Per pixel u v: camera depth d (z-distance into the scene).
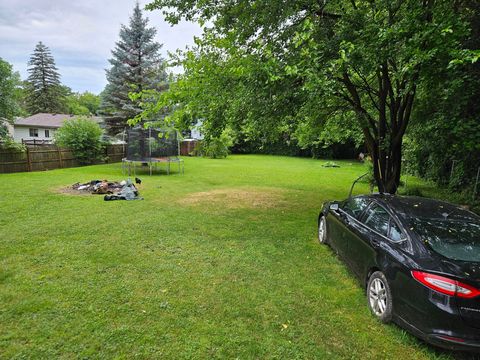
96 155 18.73
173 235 5.68
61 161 16.92
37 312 3.08
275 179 13.98
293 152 30.84
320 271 4.33
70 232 5.67
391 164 7.32
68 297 3.39
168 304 3.33
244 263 4.52
